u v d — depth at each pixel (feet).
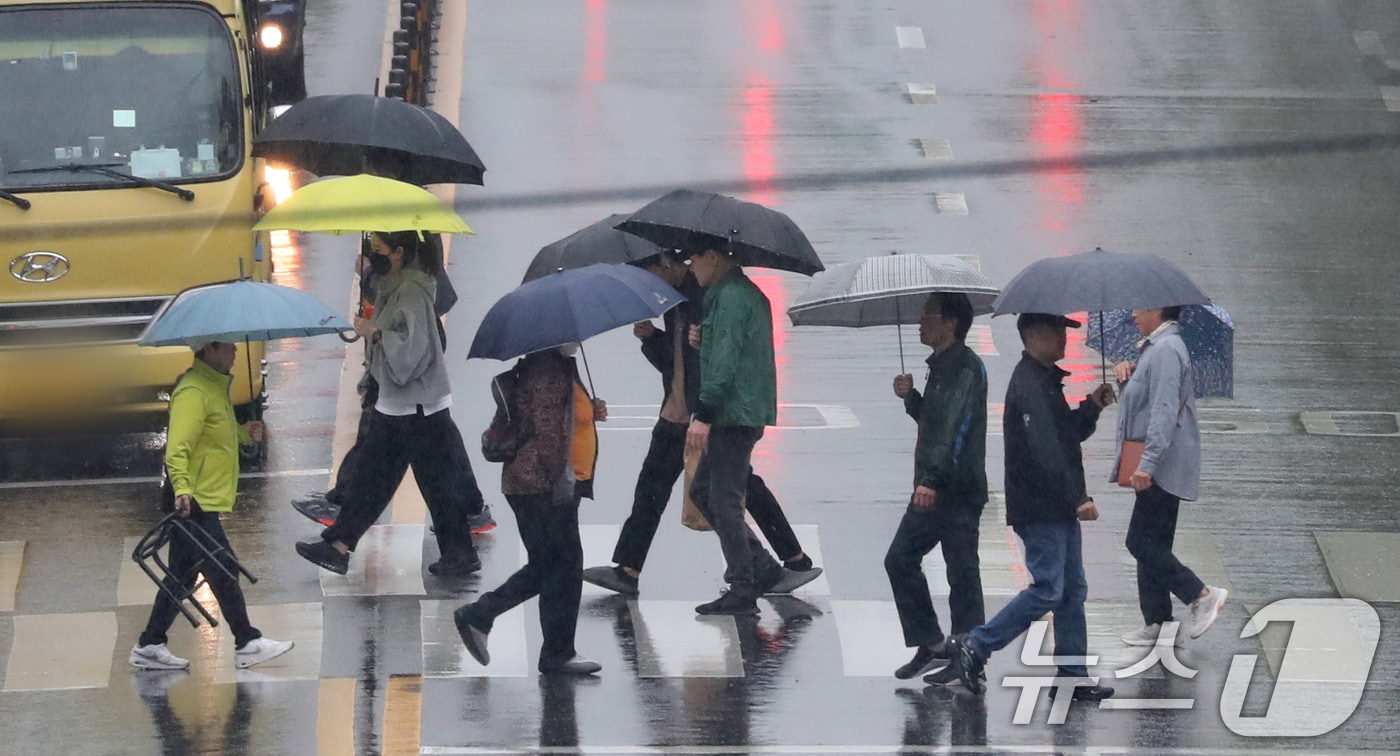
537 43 310.04
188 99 166.40
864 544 150.92
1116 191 253.85
